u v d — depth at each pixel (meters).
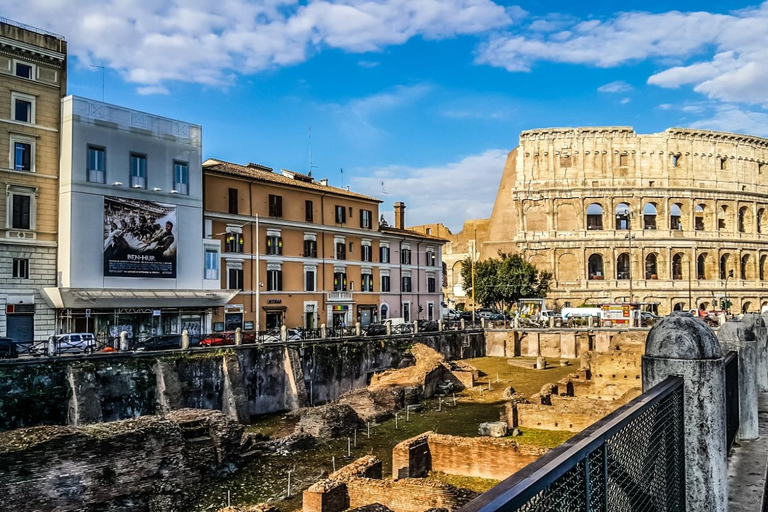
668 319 8.88
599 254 109.00
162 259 55.47
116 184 52.28
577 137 109.81
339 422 41.50
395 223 95.25
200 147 59.41
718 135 111.38
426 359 62.38
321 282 73.81
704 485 8.34
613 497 6.06
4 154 47.44
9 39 47.66
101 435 27.25
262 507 22.28
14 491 24.05
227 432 32.97
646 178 109.00
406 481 22.66
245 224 64.94
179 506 28.38
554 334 82.31
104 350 42.47
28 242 48.38
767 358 19.66
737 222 111.50
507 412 39.50
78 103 50.28
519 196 110.25
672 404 8.08
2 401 34.53
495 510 3.93
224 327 61.62
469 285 108.81
